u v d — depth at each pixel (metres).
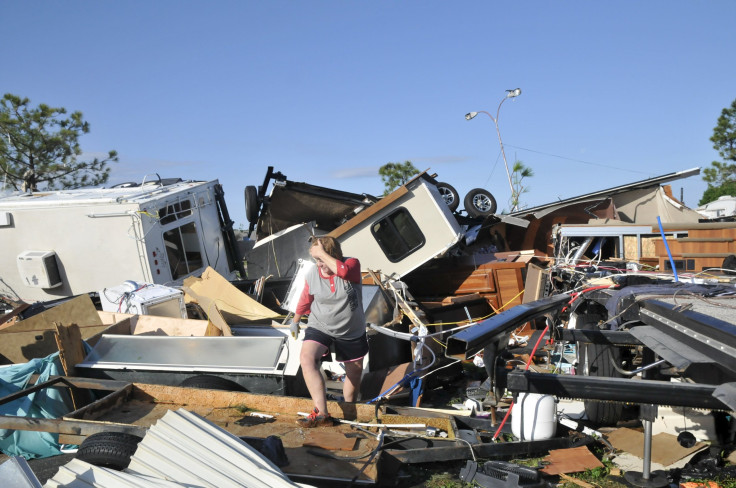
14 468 3.00
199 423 4.03
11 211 11.04
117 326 7.35
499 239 13.96
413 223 10.96
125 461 3.83
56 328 6.05
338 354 5.14
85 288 10.80
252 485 3.43
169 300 8.52
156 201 10.83
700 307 4.21
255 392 5.93
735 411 2.74
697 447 5.08
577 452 5.01
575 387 3.59
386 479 4.52
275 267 12.27
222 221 13.42
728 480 4.47
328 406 5.12
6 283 11.22
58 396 5.76
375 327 7.09
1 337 6.75
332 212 13.09
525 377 3.65
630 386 3.51
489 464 4.63
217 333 7.43
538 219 14.04
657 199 15.25
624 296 5.15
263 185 12.47
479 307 10.41
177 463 3.54
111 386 5.42
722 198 22.81
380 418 5.04
